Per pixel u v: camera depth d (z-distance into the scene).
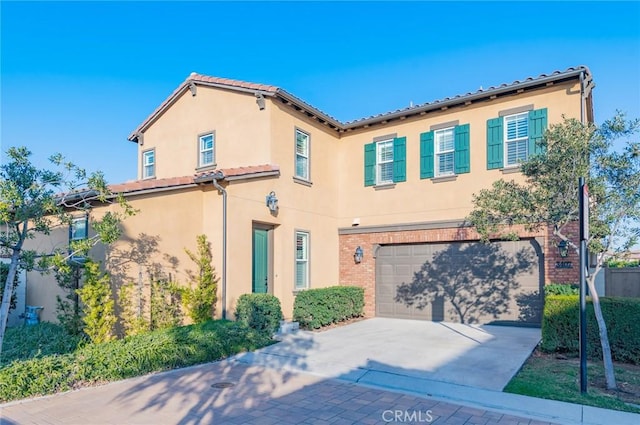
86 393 6.71
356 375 7.73
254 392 6.85
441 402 6.36
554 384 6.97
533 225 8.20
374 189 15.42
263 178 12.59
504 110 12.98
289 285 13.39
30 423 5.49
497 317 12.83
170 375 7.81
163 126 15.98
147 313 10.00
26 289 12.16
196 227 11.58
